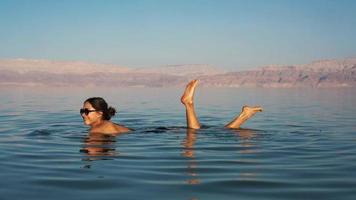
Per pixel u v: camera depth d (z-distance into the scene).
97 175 2.02
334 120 4.90
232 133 3.38
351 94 15.82
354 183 1.88
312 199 1.65
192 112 3.60
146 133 3.33
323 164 2.30
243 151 2.66
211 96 12.86
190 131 3.45
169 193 1.72
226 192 1.74
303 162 2.35
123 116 5.32
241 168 2.18
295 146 2.88
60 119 4.79
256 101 9.62
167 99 10.45
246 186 1.83
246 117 3.64
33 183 1.89
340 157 2.50
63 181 1.92
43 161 2.36
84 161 2.35
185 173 2.06
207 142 2.96
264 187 1.82
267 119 4.95
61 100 9.80
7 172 2.10
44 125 4.14
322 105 8.03
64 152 2.61
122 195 1.70
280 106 7.71
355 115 5.60
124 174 2.04
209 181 1.91
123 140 3.03
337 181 1.92
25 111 6.01
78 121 4.55
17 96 12.36
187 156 2.49
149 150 2.66
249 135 3.34
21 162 2.34
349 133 3.65
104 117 3.42
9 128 3.91
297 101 9.74
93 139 3.08
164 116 5.34
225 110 6.46
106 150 2.67
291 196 1.69
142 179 1.94
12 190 1.78
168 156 2.48
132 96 12.73
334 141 3.13
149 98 11.12
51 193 1.73
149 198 1.65
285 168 2.19
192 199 1.64
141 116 5.32
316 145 2.93
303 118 5.12
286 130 3.82
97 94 14.56
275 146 2.86
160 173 2.06
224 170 2.13
